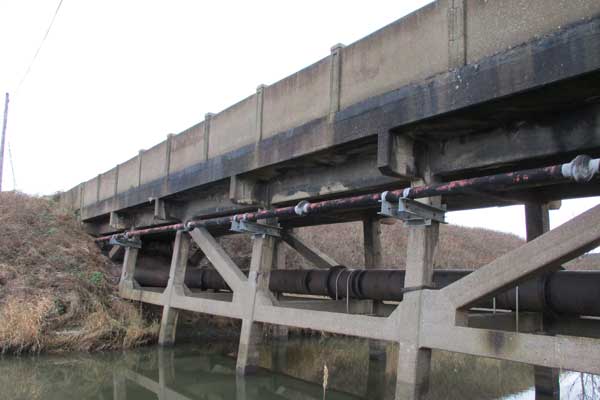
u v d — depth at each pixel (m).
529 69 5.16
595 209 4.93
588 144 5.48
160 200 13.01
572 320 7.92
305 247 12.80
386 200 6.85
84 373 10.57
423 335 6.39
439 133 6.78
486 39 5.75
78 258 15.92
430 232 6.92
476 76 5.66
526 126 6.07
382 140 6.73
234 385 9.57
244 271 17.52
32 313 11.88
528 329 7.88
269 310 9.11
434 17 6.39
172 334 12.79
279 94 9.13
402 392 6.49
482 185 5.85
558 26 5.04
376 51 7.20
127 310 14.05
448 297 6.18
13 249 14.96
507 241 36.69
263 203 10.30
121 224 16.16
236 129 10.30
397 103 6.58
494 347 5.58
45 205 19.72
